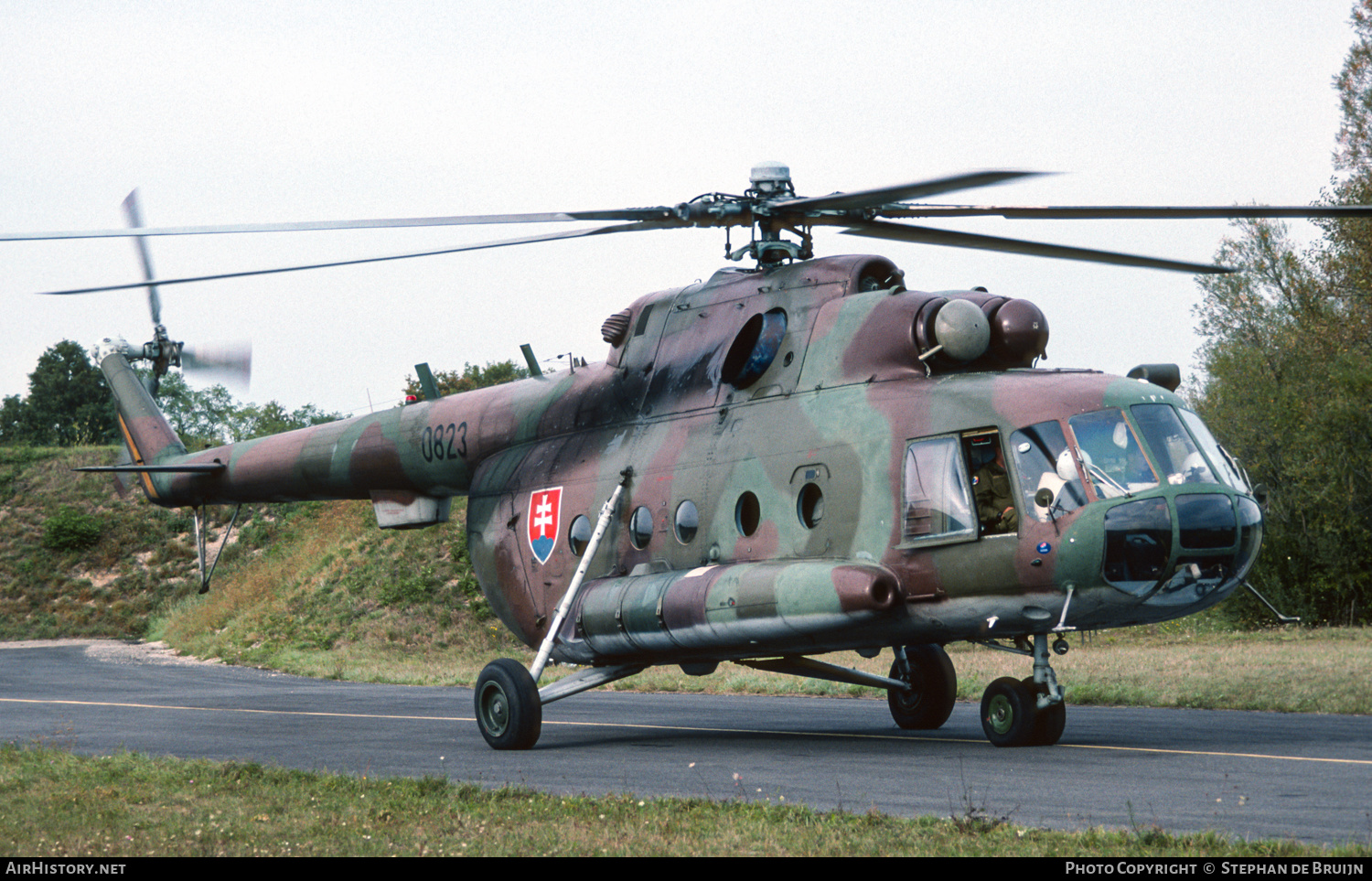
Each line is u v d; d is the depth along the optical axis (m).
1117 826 29.39
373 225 44.47
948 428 45.00
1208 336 187.12
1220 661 82.25
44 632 180.50
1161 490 42.19
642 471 55.88
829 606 44.44
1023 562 42.69
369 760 47.75
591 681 54.12
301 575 150.12
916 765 41.69
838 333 50.38
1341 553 134.00
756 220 52.94
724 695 81.88
